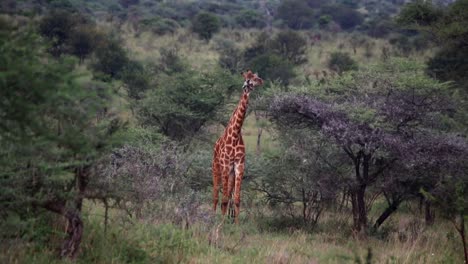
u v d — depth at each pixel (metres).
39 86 6.16
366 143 12.27
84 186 7.60
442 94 13.00
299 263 9.01
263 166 14.92
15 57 6.38
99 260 7.60
